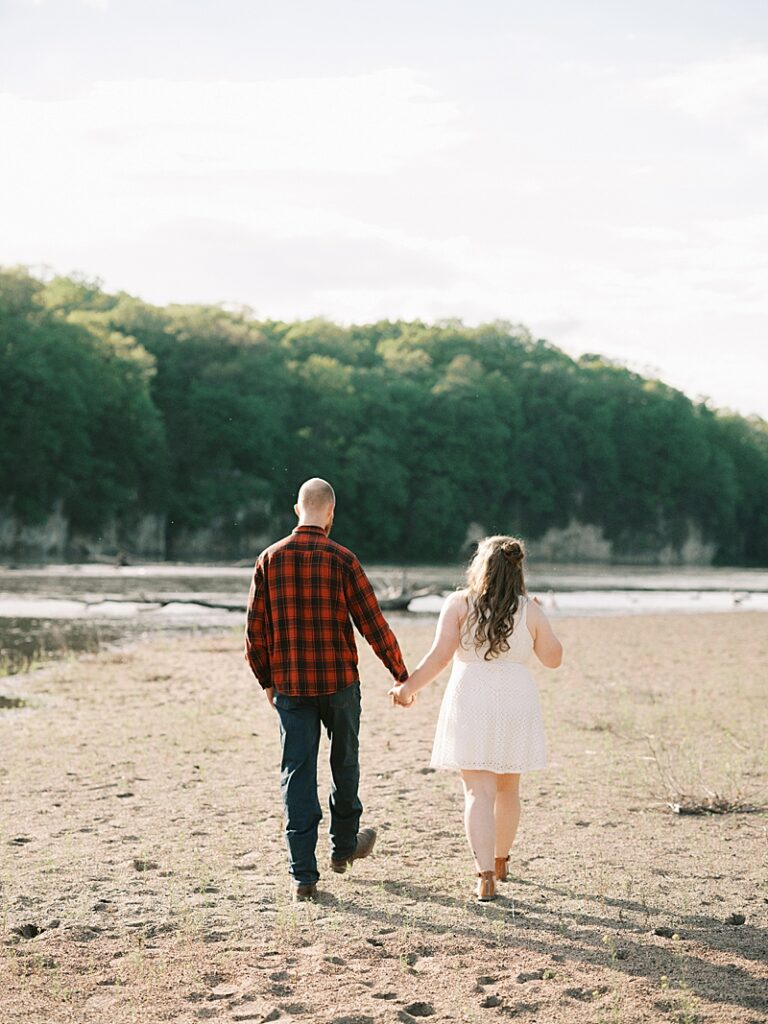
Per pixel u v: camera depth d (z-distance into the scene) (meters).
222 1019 3.94
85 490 88.69
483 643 5.26
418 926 4.91
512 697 5.25
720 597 42.34
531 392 132.25
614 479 130.38
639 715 11.33
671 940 4.73
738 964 4.46
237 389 103.56
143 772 8.30
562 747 9.45
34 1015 3.97
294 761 5.47
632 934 4.80
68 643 19.84
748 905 5.22
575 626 25.38
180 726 10.47
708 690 13.65
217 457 101.12
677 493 135.75
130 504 93.12
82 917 5.01
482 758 5.21
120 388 91.25
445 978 4.31
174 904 5.20
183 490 99.25
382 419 113.75
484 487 120.50
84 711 11.48
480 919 5.00
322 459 105.88
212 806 7.20
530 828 6.67
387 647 5.49
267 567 5.54
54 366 87.06
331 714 5.54
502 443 120.81
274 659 5.54
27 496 85.00
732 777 7.90
